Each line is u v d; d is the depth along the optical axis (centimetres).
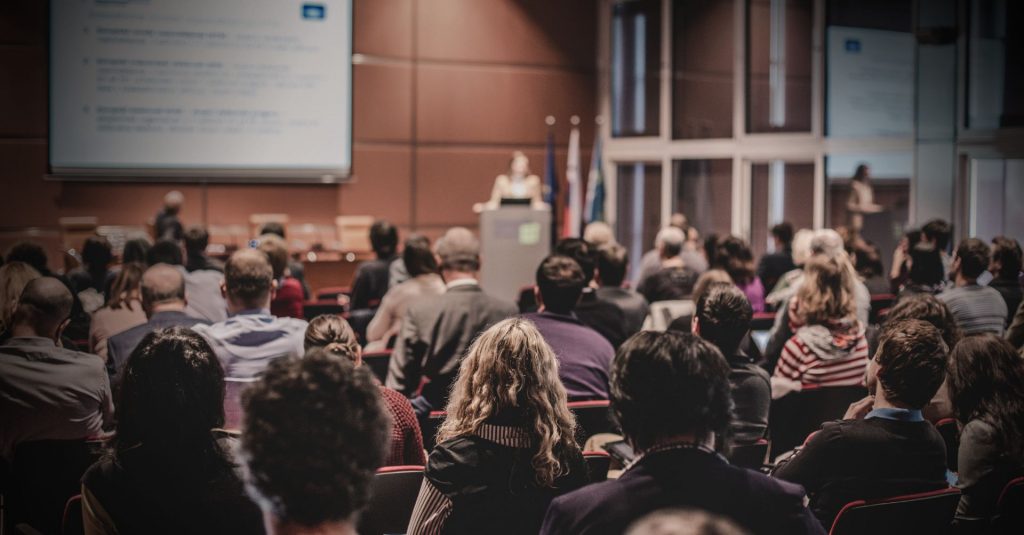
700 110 1055
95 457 295
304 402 117
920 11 785
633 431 168
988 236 759
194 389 194
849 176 963
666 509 159
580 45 1105
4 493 307
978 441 268
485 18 1060
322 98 968
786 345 378
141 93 914
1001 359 270
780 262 740
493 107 1070
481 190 1071
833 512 243
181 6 916
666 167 1073
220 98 936
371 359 429
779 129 1004
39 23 895
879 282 594
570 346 356
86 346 461
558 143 1102
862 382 370
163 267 392
